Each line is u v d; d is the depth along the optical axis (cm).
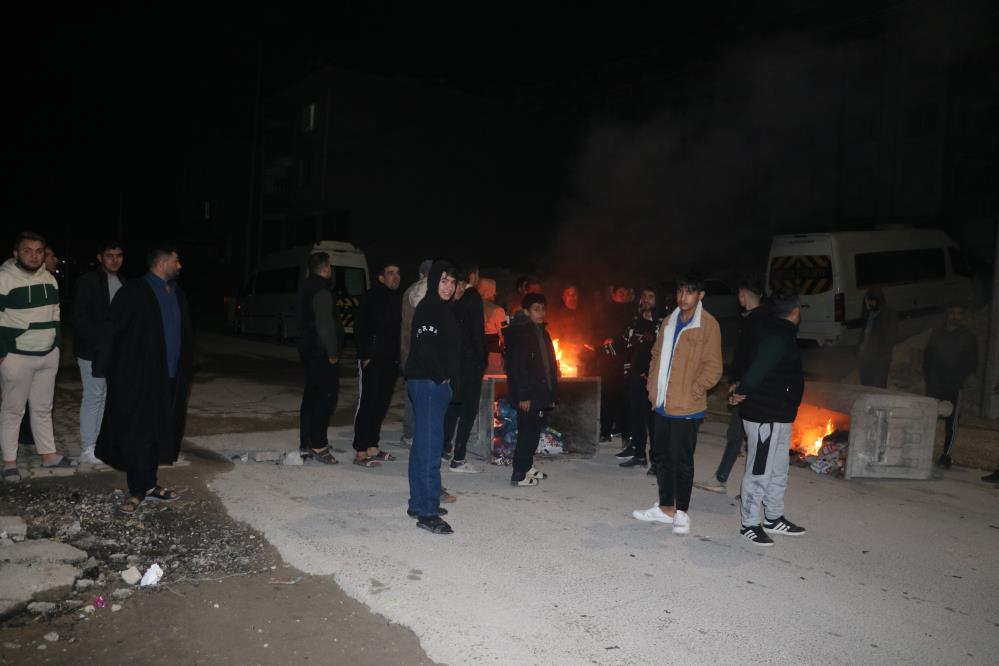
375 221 3189
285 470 668
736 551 512
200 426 862
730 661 361
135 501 539
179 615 386
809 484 710
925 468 746
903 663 369
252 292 2273
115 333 532
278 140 3409
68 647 350
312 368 690
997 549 543
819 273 1438
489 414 729
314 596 412
